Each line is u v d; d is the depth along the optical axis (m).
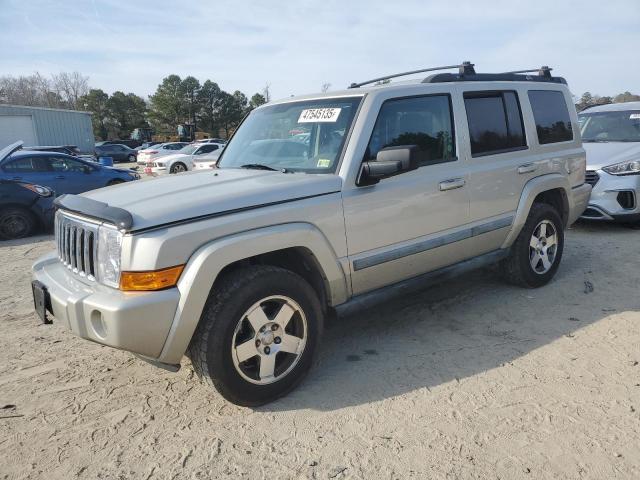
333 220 3.36
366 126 3.58
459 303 4.76
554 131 5.13
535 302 4.71
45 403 3.29
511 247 4.83
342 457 2.67
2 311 5.04
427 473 2.53
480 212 4.30
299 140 3.88
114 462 2.70
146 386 3.49
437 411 3.05
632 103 9.03
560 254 5.20
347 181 3.45
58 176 11.69
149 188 3.41
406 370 3.56
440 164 4.02
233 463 2.66
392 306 4.76
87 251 3.02
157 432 2.96
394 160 3.30
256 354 3.10
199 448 2.79
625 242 6.78
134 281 2.74
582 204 5.50
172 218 2.83
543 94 5.07
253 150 4.15
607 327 4.12
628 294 4.84
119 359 3.90
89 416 3.14
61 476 2.61
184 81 76.00
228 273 3.13
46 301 3.18
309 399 3.24
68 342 4.23
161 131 78.75
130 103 77.06
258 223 3.05
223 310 2.92
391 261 3.70
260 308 3.07
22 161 11.37
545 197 5.21
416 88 3.95
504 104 4.62
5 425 3.05
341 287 3.48
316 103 3.98
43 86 86.25
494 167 4.38
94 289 2.96
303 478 2.53
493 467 2.55
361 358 3.77
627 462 2.55
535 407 3.05
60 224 3.41
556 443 2.71
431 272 4.12
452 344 3.94
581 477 2.46
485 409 3.05
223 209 2.98
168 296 2.76
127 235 2.76
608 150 7.66
